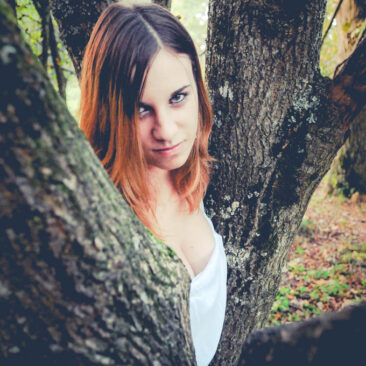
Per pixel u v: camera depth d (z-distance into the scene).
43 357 0.61
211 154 1.70
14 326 0.57
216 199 1.75
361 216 7.38
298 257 5.91
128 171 1.22
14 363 0.60
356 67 1.29
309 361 0.59
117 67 1.05
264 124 1.53
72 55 1.62
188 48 1.12
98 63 1.13
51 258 0.55
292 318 4.45
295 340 0.62
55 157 0.52
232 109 1.57
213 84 1.61
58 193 0.53
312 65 1.45
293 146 1.52
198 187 1.60
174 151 1.20
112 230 0.65
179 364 0.83
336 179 8.61
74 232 0.56
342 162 8.38
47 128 0.51
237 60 1.48
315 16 1.35
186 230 1.60
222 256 1.71
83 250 0.57
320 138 1.47
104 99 1.18
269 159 1.58
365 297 4.68
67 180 0.54
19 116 0.47
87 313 0.61
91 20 1.48
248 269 1.79
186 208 1.60
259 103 1.51
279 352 0.63
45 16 2.59
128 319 0.68
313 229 6.77
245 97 1.52
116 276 0.64
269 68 1.45
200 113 1.45
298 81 1.46
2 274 0.53
